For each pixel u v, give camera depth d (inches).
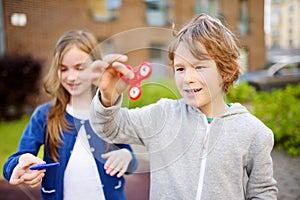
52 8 331.3
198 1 405.4
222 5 449.4
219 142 45.0
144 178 125.0
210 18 48.7
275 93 185.9
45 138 57.4
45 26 329.1
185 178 44.3
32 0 320.8
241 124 46.0
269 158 45.5
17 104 285.9
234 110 47.0
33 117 59.5
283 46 1049.5
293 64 392.5
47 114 57.9
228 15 461.1
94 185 54.9
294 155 162.6
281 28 1045.8
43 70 300.2
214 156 44.6
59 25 336.2
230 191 44.0
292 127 167.3
